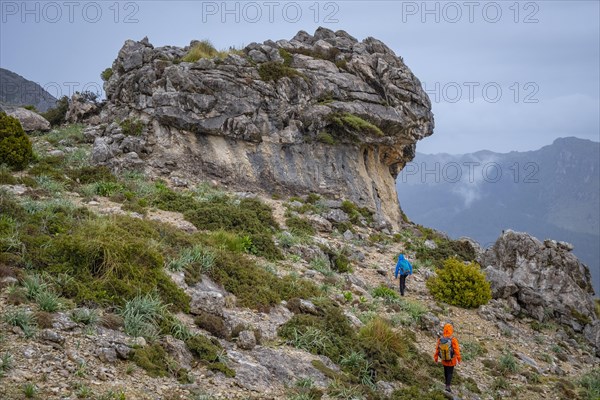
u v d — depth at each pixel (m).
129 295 13.42
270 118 31.98
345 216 29.66
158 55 33.62
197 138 30.58
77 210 18.97
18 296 12.09
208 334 13.74
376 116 34.03
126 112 32.47
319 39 38.84
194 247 17.67
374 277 23.88
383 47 38.50
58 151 28.80
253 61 33.28
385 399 13.72
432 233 36.22
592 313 26.77
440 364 17.31
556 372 20.14
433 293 23.69
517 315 24.52
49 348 10.82
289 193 31.28
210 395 11.28
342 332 16.11
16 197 20.09
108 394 10.08
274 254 22.20
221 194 27.50
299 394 12.41
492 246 29.14
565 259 27.84
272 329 15.22
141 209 22.84
